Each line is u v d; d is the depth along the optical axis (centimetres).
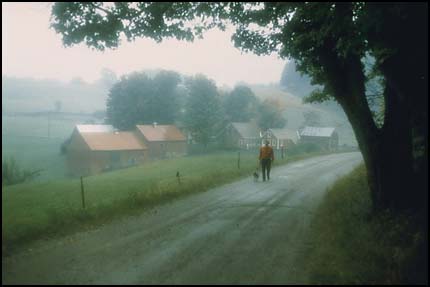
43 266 808
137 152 6844
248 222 1209
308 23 1232
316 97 1922
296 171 2748
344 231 1020
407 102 1014
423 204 1067
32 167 4934
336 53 1211
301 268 802
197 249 930
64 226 1148
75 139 6238
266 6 1235
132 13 1259
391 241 929
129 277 748
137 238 1027
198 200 1617
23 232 1044
